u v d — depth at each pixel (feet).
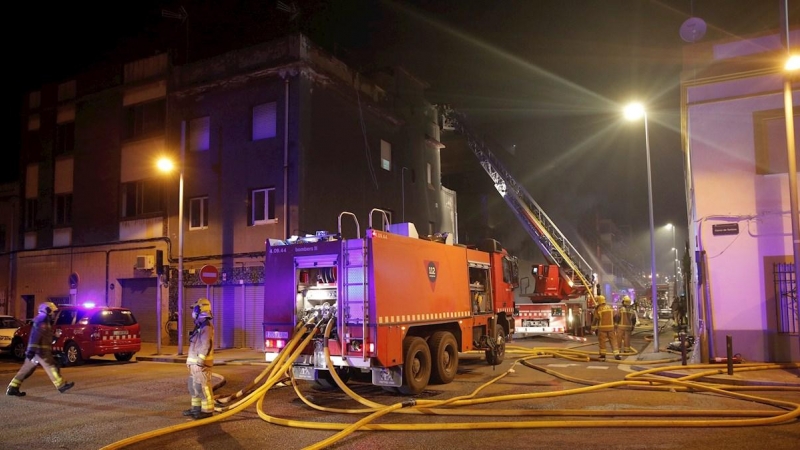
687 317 77.66
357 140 78.28
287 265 35.14
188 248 73.15
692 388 33.42
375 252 32.09
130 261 78.02
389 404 31.22
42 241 87.25
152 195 77.77
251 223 69.31
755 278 42.68
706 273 43.88
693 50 45.83
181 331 59.41
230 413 27.96
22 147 91.61
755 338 42.27
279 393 35.50
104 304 79.46
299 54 67.77
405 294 34.14
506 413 27.04
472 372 43.42
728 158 44.21
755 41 43.91
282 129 67.87
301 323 33.71
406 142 91.20
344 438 23.76
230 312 69.10
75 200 84.38
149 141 78.02
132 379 42.73
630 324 56.70
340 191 73.41
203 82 73.61
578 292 85.05
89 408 31.09
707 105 45.16
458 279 41.01
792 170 36.91
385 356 31.78
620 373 42.14
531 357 52.65
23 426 26.84
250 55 71.05
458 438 23.61
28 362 35.22
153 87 78.43
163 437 24.39
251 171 69.46
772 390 33.45
